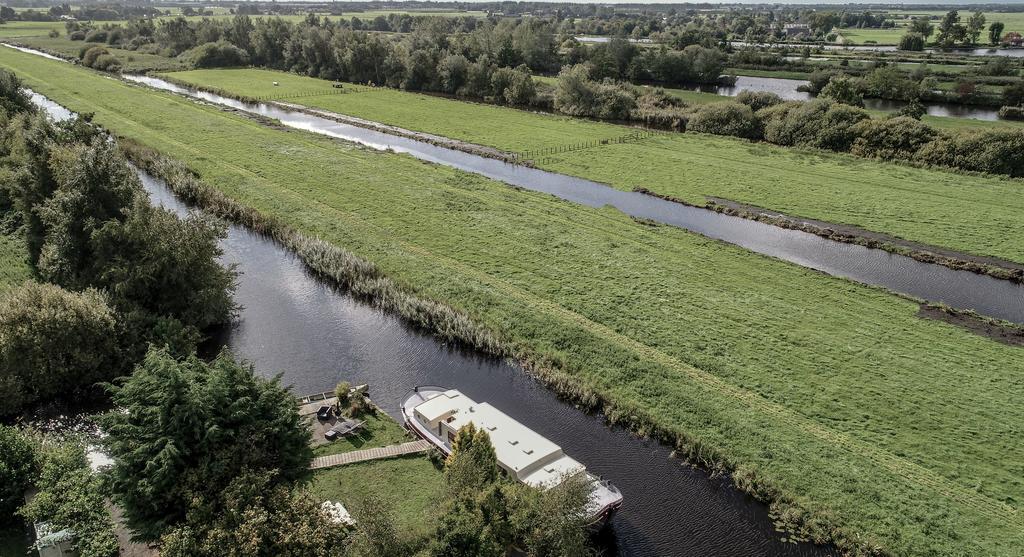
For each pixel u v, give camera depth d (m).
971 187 78.69
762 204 74.56
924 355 44.28
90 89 137.50
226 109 123.06
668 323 47.84
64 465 28.91
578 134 107.88
